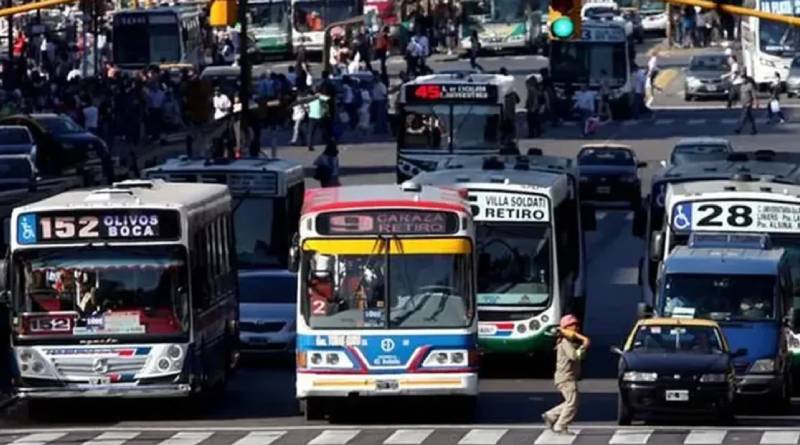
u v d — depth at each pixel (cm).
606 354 11800
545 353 10625
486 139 16162
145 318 8950
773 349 9469
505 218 10575
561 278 10669
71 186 14212
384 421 9125
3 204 10694
